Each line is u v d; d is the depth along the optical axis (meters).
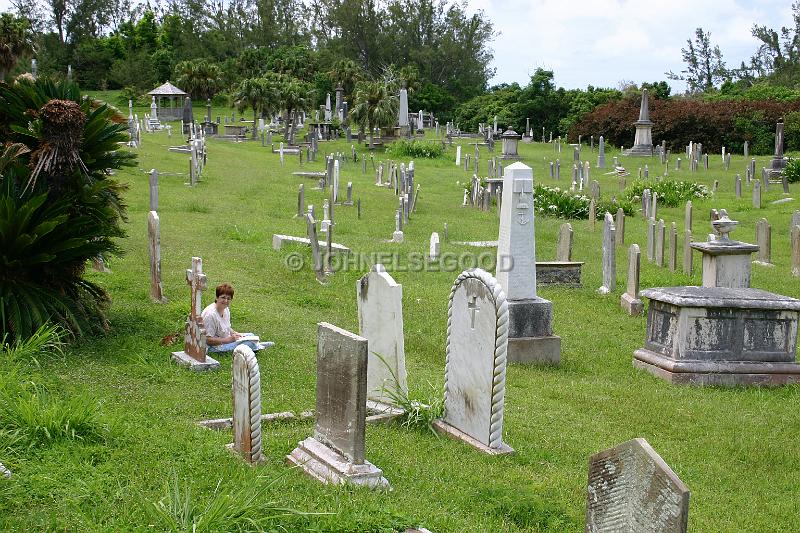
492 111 83.25
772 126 60.25
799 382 12.17
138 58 90.62
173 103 79.88
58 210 10.80
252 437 7.24
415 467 7.69
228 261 18.05
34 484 6.14
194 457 7.06
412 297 16.44
